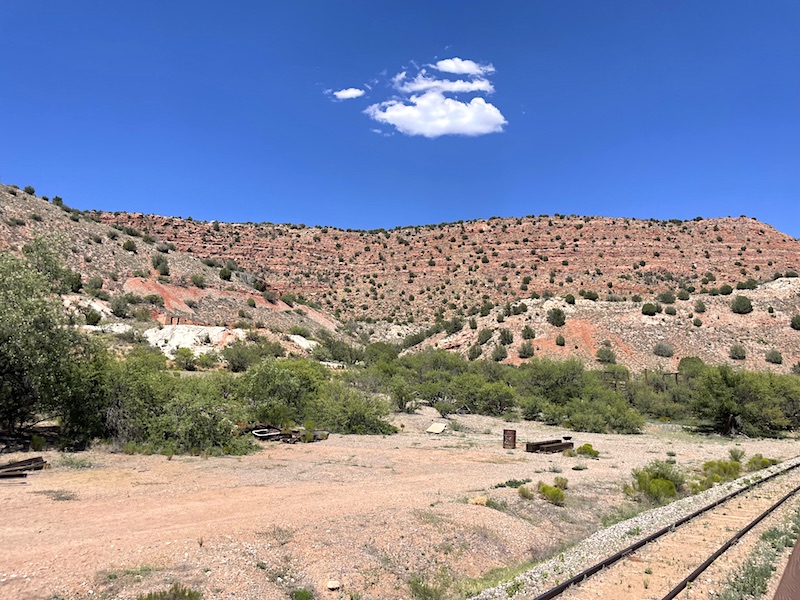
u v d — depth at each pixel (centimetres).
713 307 8112
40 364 1777
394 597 891
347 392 3044
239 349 5125
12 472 1434
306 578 896
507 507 1402
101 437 1966
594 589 838
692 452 2723
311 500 1334
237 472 1666
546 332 7644
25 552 861
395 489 1537
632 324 7719
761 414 3572
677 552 1033
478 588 901
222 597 780
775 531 1152
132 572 816
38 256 2109
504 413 4241
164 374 2327
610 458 2436
